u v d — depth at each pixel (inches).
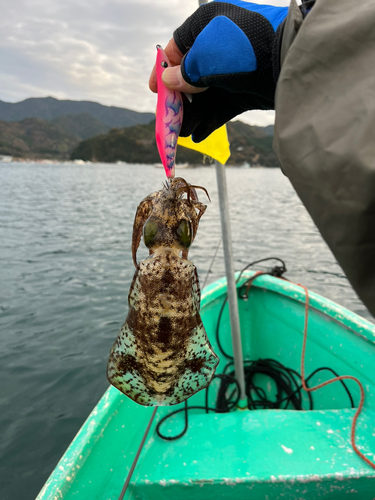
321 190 25.6
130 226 639.1
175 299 37.3
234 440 80.7
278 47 36.8
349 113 24.9
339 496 71.1
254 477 69.9
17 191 1258.0
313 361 120.5
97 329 225.1
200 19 45.2
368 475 70.1
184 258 39.5
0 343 206.5
